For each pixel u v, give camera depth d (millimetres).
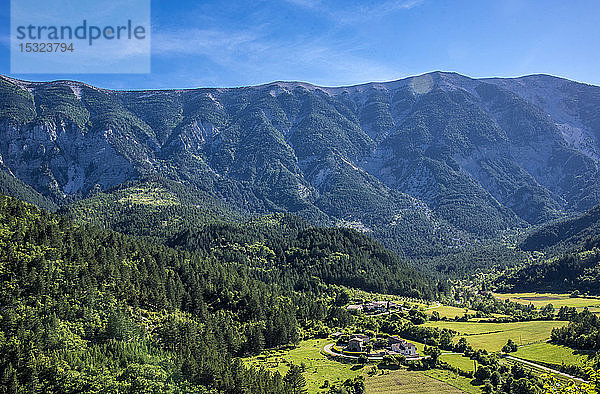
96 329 161500
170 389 141000
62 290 172500
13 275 169875
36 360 136875
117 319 161625
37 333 146250
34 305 160750
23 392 128875
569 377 173500
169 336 172000
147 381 139625
